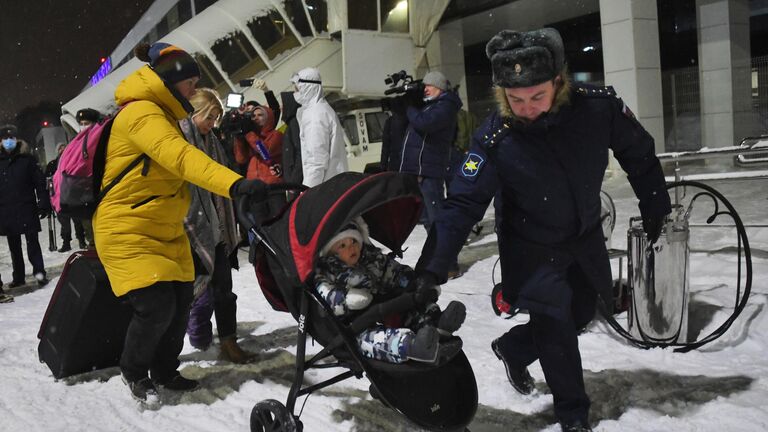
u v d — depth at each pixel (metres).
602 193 5.65
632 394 3.64
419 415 2.84
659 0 19.31
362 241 3.15
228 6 15.12
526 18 18.16
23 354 5.18
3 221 8.18
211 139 4.63
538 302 3.12
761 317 4.41
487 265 7.20
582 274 3.24
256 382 4.30
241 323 5.79
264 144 6.84
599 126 2.93
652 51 14.18
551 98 2.81
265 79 15.26
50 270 9.66
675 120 15.48
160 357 4.17
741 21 15.05
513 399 3.70
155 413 3.90
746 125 15.23
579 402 3.18
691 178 6.11
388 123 8.48
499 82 2.76
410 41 16.47
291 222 3.00
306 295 3.03
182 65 3.63
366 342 2.87
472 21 17.72
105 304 4.30
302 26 15.46
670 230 4.21
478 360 4.29
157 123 3.50
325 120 5.99
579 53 21.06
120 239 3.71
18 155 8.16
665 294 4.25
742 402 3.42
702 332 4.47
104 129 3.63
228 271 4.69
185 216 4.07
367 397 3.92
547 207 3.02
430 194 6.66
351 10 15.39
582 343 4.47
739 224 4.11
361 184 2.95
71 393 4.27
